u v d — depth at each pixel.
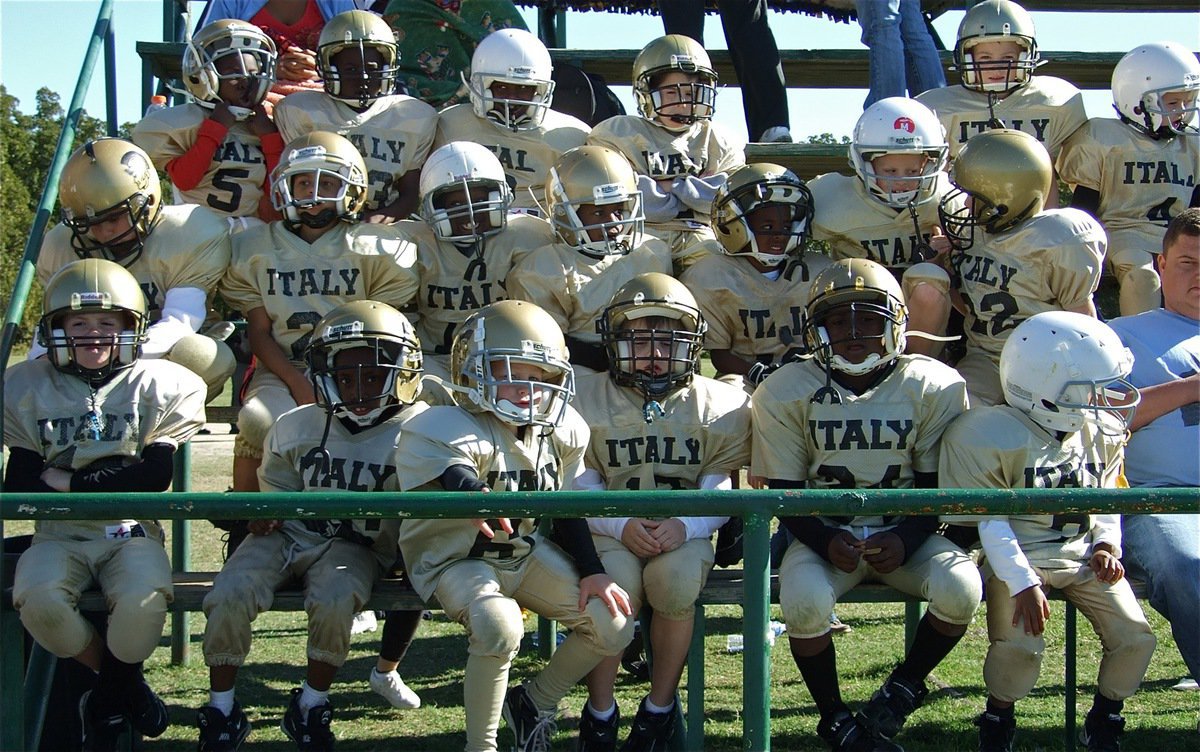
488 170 4.94
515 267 4.94
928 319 4.75
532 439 4.03
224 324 5.29
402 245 4.95
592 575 3.94
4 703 3.93
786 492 3.18
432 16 6.23
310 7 6.14
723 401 4.39
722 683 5.63
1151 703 5.20
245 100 5.36
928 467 4.20
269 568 4.05
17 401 4.18
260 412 4.67
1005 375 4.12
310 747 4.01
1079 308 4.86
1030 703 5.21
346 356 4.12
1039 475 4.05
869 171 4.98
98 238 4.80
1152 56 5.46
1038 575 4.02
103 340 4.16
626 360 4.32
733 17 6.15
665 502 3.13
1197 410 4.50
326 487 4.12
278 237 4.93
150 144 5.38
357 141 5.39
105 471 4.08
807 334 4.27
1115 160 5.55
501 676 3.76
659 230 5.44
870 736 3.95
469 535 3.87
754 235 4.91
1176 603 4.07
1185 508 3.12
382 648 5.14
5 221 24.53
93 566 4.03
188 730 4.87
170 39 6.77
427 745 4.72
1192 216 4.58
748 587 3.19
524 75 5.32
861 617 6.86
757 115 6.26
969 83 5.62
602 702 4.12
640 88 5.51
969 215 4.94
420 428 3.91
